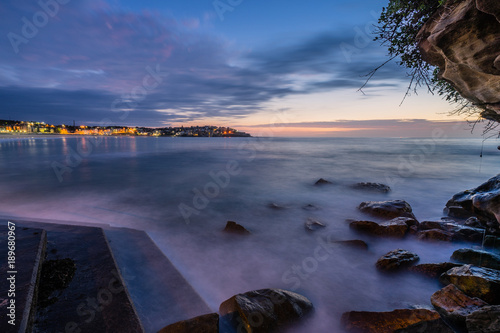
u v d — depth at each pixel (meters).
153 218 9.62
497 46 3.29
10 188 15.05
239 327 3.54
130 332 2.84
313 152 50.06
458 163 29.94
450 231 6.96
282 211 10.70
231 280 5.31
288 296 4.02
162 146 77.12
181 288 4.18
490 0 2.87
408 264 5.49
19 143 83.62
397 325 3.44
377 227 7.48
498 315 3.24
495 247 5.38
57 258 4.21
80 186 15.96
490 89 4.07
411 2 4.68
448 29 3.68
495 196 5.18
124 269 4.64
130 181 17.97
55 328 2.81
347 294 4.86
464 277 4.27
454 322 3.72
